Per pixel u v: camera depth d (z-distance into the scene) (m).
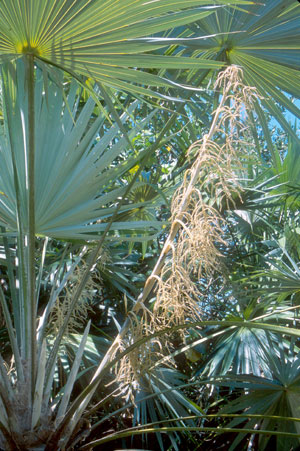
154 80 1.93
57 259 3.37
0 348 3.22
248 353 3.10
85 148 2.28
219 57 2.77
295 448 2.58
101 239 2.14
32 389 1.96
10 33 1.71
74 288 2.65
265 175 4.14
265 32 2.67
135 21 1.69
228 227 3.94
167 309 2.06
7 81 2.04
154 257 4.18
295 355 3.37
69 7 1.60
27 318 2.04
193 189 2.15
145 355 2.07
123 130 1.85
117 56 1.83
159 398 2.97
